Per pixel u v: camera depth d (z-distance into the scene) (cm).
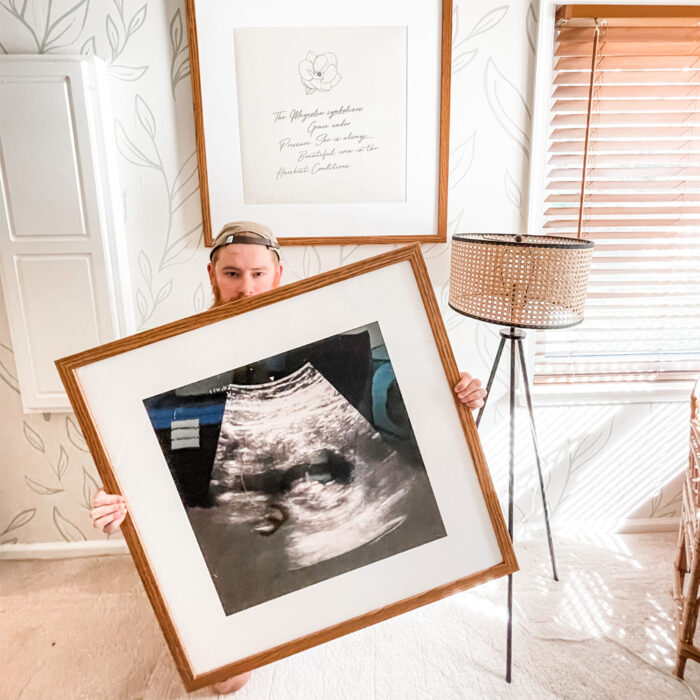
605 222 163
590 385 178
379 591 89
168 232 157
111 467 81
